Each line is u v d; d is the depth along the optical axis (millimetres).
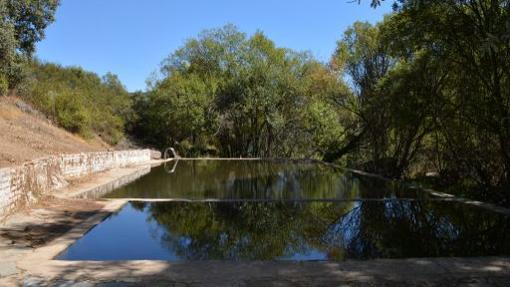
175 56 37000
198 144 35062
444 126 12969
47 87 24672
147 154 26828
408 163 16875
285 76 31344
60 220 8180
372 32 20719
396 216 9312
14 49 14000
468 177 13023
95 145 24625
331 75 24781
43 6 16484
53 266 5203
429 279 4840
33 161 10039
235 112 32344
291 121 32250
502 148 10305
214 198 11945
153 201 11070
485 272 5074
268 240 7383
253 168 22500
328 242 7258
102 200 10734
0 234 6742
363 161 22938
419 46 11695
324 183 15742
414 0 10141
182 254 6453
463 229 8086
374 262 5453
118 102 35562
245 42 33719
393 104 15156
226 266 5242
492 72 10289
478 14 9758
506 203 10352
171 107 32375
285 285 4629
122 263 5332
